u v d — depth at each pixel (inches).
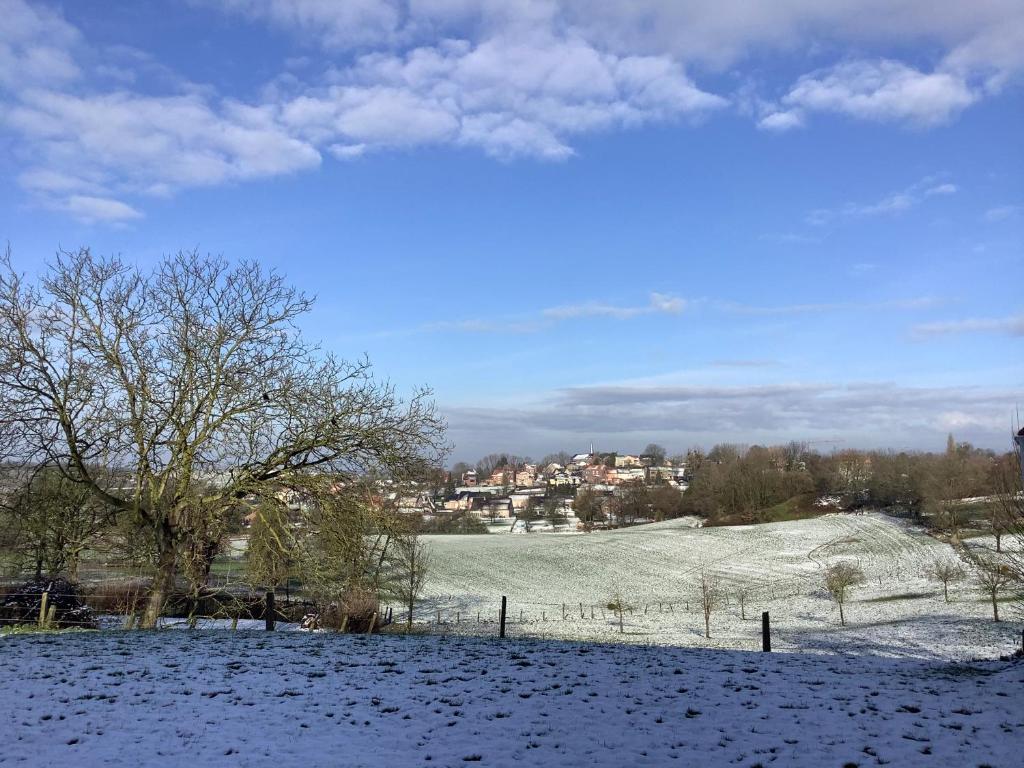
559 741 362.9
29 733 368.8
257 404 927.7
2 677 499.8
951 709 428.5
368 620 1189.7
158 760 329.7
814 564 3110.2
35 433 833.5
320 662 577.9
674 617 2145.7
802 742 360.2
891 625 1763.0
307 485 920.9
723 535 3880.4
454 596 2519.7
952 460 3885.3
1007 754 339.0
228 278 967.0
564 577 2928.2
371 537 1033.5
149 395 912.3
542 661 603.2
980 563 1910.7
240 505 945.5
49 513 940.0
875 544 3353.8
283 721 397.1
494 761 332.8
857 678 539.2
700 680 520.4
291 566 956.6
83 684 478.9
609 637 1633.9
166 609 1051.9
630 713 419.8
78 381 863.1
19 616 1034.7
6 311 846.5
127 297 920.9
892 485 4375.0
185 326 933.8
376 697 454.9
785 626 1886.1
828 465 5088.6
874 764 327.0
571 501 6501.0
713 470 5182.1
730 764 328.2
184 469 906.1
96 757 332.2
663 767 325.1
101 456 906.1
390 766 324.8
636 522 5403.5
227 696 451.2
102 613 1146.7
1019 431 970.1
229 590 982.4
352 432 946.7
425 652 646.5
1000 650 1295.5
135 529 951.6
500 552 3410.4
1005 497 1051.3
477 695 462.9
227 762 327.9
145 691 461.7
